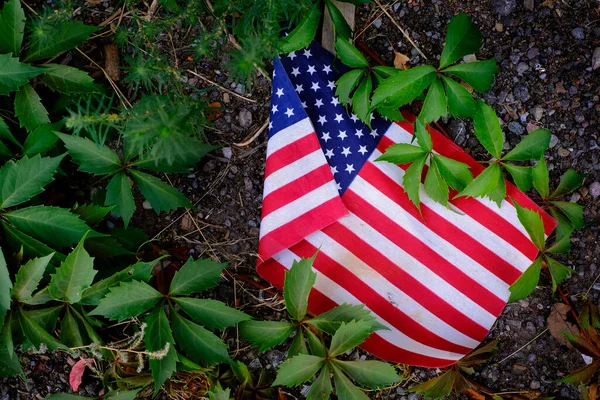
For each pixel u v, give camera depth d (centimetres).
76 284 108
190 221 120
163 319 110
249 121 120
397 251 117
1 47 112
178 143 103
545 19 120
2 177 108
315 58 117
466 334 117
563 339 120
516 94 120
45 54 113
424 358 117
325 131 117
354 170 117
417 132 113
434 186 114
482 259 117
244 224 120
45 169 109
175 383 118
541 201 119
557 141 120
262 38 102
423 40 120
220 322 111
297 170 115
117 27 113
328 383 111
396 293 117
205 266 111
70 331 110
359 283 117
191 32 119
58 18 106
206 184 120
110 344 110
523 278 113
